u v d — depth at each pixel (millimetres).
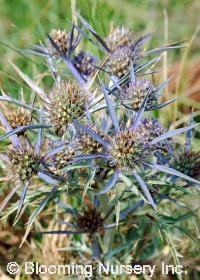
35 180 349
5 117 299
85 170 312
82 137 273
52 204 372
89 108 285
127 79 301
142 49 365
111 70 307
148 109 289
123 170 267
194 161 297
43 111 287
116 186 292
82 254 349
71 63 319
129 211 312
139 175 272
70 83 292
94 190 302
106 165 271
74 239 357
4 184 357
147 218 333
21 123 297
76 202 365
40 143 278
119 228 342
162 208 355
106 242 333
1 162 287
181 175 264
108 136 270
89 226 313
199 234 357
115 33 320
